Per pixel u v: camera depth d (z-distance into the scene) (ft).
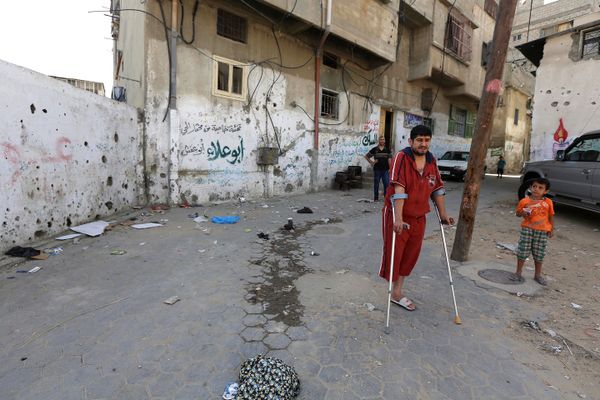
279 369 7.25
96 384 7.27
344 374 7.81
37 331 9.18
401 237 10.22
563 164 25.34
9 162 14.53
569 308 11.55
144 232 19.12
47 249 15.49
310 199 32.60
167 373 7.66
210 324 9.70
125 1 31.78
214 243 17.42
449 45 50.16
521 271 14.11
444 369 8.13
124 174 23.63
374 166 31.40
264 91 31.37
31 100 15.56
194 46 26.48
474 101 62.03
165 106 25.57
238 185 30.35
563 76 33.73
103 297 11.21
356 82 41.04
